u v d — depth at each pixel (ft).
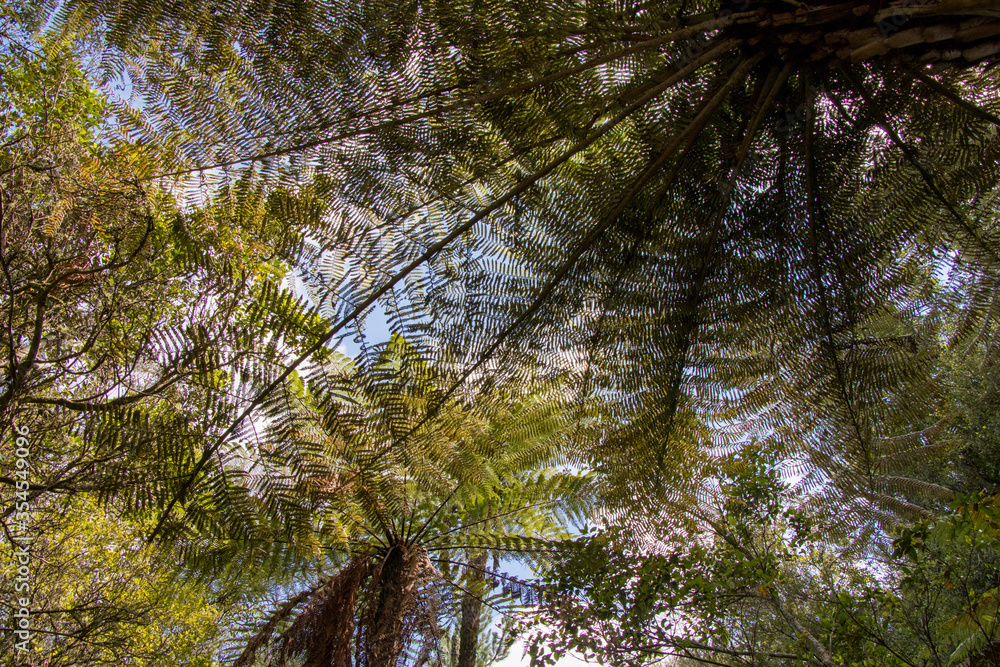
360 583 10.39
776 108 7.60
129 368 6.17
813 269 8.04
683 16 6.39
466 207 7.55
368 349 6.56
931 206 7.51
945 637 11.57
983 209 7.41
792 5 6.13
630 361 8.61
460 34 6.49
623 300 8.30
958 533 8.95
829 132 7.61
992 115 6.37
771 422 8.81
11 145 7.59
